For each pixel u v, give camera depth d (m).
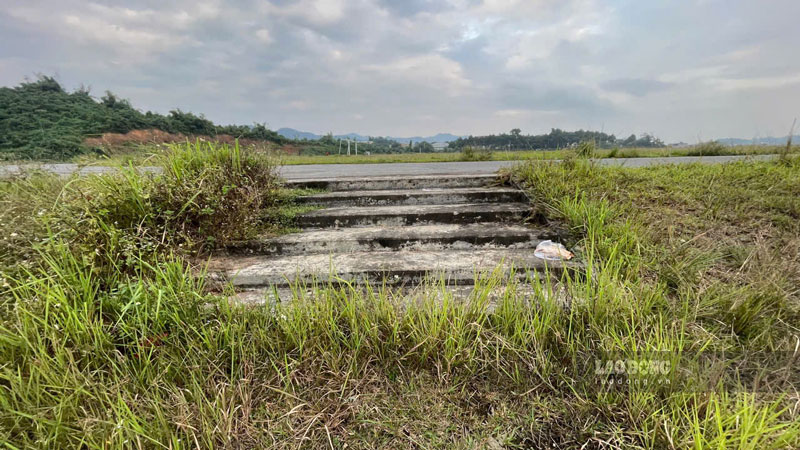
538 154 5.76
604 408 1.57
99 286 2.12
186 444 1.44
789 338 1.89
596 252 2.82
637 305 2.03
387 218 3.80
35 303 1.83
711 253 2.74
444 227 3.69
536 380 1.76
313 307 2.07
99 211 2.43
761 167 4.86
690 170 4.89
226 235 3.20
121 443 1.30
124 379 1.58
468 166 7.57
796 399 1.49
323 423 1.57
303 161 10.69
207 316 2.03
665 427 1.38
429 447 1.47
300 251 3.29
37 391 1.44
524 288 2.54
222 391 1.58
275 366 1.76
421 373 1.82
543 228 3.52
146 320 1.84
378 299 2.20
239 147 4.16
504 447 1.47
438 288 2.51
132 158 3.28
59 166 3.99
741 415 1.39
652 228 3.10
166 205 2.95
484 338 1.95
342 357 1.87
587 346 1.87
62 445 1.36
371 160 11.02
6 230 2.34
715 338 1.90
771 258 2.57
